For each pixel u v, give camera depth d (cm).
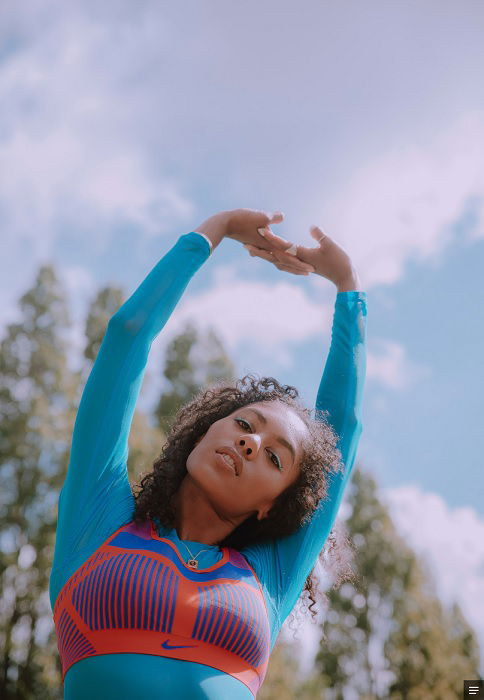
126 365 212
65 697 191
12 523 1786
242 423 216
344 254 268
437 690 2105
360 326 263
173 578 191
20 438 1845
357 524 2227
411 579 2175
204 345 2052
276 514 224
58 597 198
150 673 180
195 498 213
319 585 256
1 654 1681
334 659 2136
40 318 2012
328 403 253
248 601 197
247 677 192
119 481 212
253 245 264
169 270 223
